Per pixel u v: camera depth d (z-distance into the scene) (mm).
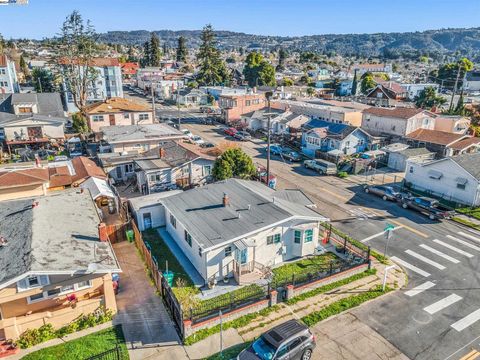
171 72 157000
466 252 28500
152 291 23047
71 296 19656
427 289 23656
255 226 24438
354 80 123000
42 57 171750
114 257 20547
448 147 51812
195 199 29328
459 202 38562
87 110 66625
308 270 25453
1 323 18250
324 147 57750
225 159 39312
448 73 132625
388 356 18094
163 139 52125
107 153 48438
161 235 30375
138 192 41969
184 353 18172
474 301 22422
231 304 20656
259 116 72688
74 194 28953
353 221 34031
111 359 17625
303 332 17688
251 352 17125
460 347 18703
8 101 71125
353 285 23984
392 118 59438
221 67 132250
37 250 19281
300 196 32875
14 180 33812
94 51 77812
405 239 30547
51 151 54750
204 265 23469
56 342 18750
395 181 46156
